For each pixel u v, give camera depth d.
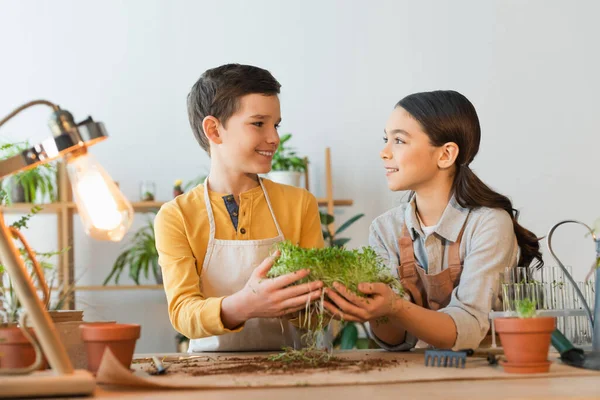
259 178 1.97
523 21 4.44
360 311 1.42
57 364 1.08
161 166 4.39
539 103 4.40
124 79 4.43
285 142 4.38
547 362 1.26
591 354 1.35
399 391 1.07
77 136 1.10
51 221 4.32
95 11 4.46
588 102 4.39
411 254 1.89
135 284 4.33
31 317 1.08
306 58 4.45
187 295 1.73
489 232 1.76
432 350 1.39
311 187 4.39
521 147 4.38
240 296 1.50
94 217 1.12
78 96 4.42
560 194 4.36
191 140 4.41
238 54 4.45
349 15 4.47
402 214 1.95
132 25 4.46
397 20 4.46
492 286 1.70
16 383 1.03
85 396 1.06
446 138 1.81
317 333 1.52
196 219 1.86
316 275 1.44
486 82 4.41
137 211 4.33
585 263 4.31
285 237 1.91
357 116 4.43
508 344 1.27
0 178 1.12
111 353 1.11
